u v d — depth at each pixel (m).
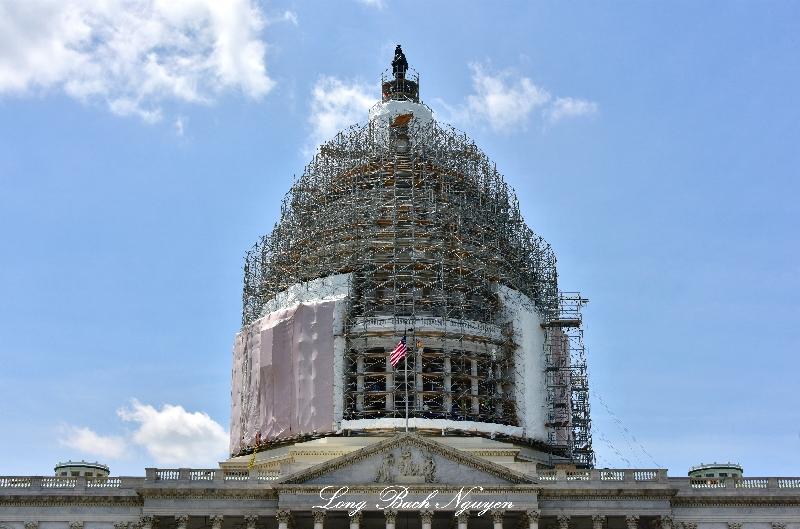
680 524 104.62
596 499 102.25
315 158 142.38
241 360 130.75
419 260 126.19
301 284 129.00
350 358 121.31
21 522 103.31
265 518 101.94
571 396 133.25
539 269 141.62
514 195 144.88
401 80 156.25
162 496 101.69
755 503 105.38
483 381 123.06
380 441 101.06
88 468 124.00
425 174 135.62
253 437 122.38
